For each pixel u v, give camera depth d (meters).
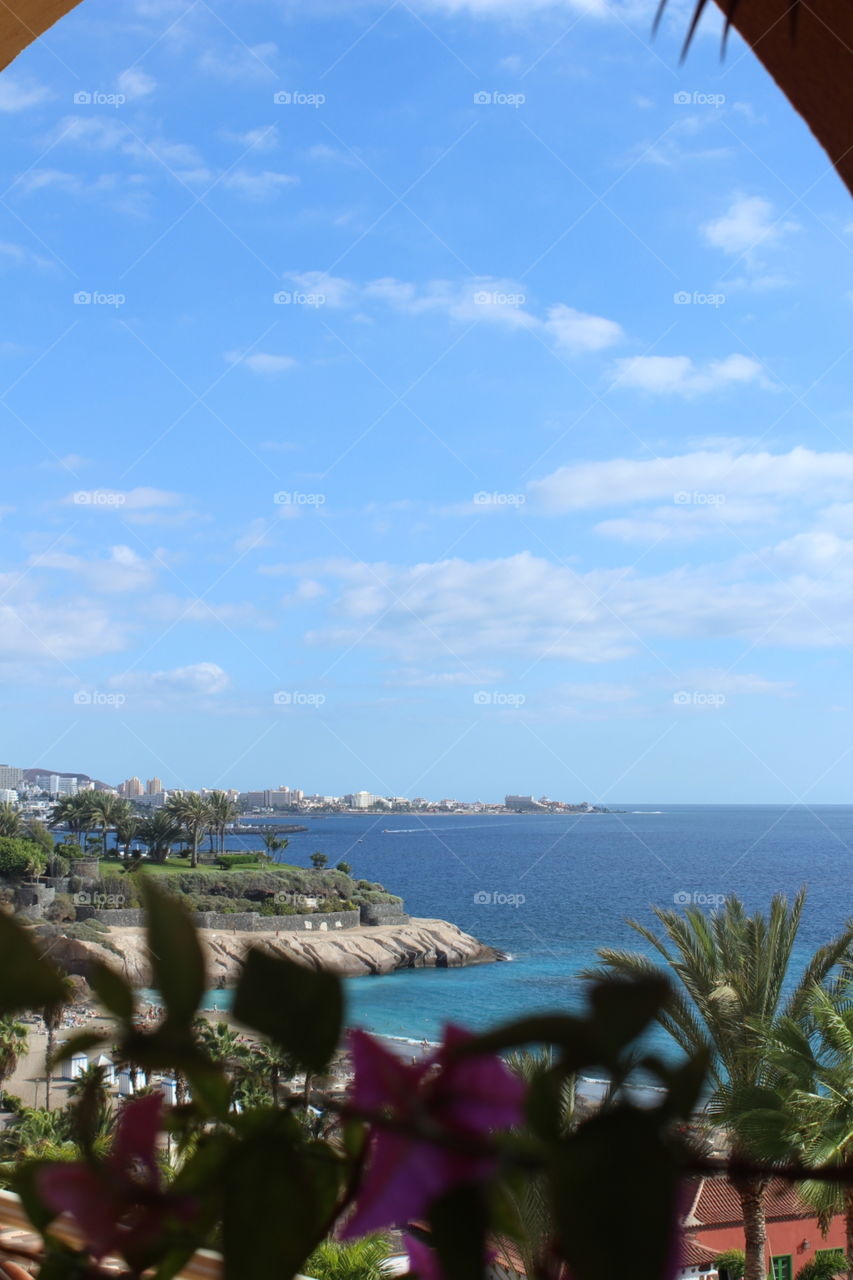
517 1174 0.21
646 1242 0.19
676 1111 0.20
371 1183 0.22
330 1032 0.23
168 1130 0.25
